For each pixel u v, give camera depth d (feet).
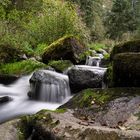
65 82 26.50
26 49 36.19
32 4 59.62
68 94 26.58
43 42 43.70
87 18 91.86
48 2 57.88
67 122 14.38
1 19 46.50
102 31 104.78
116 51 23.07
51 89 25.68
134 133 12.53
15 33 42.34
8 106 24.13
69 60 33.01
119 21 104.63
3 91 26.94
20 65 30.99
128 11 104.73
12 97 25.32
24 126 14.94
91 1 92.94
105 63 33.60
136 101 16.56
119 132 12.69
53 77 26.25
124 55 19.27
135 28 104.01
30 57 34.73
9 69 30.68
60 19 44.55
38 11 57.41
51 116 15.17
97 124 15.01
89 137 12.78
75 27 46.09
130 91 18.01
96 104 17.30
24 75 29.37
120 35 101.86
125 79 19.22
